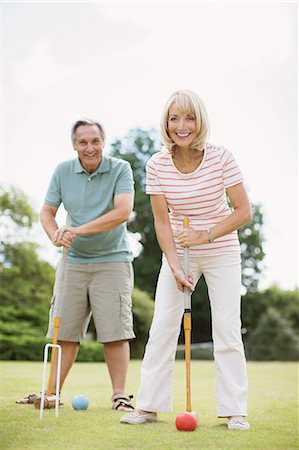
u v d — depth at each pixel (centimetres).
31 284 1561
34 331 1343
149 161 331
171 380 328
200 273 334
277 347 1775
